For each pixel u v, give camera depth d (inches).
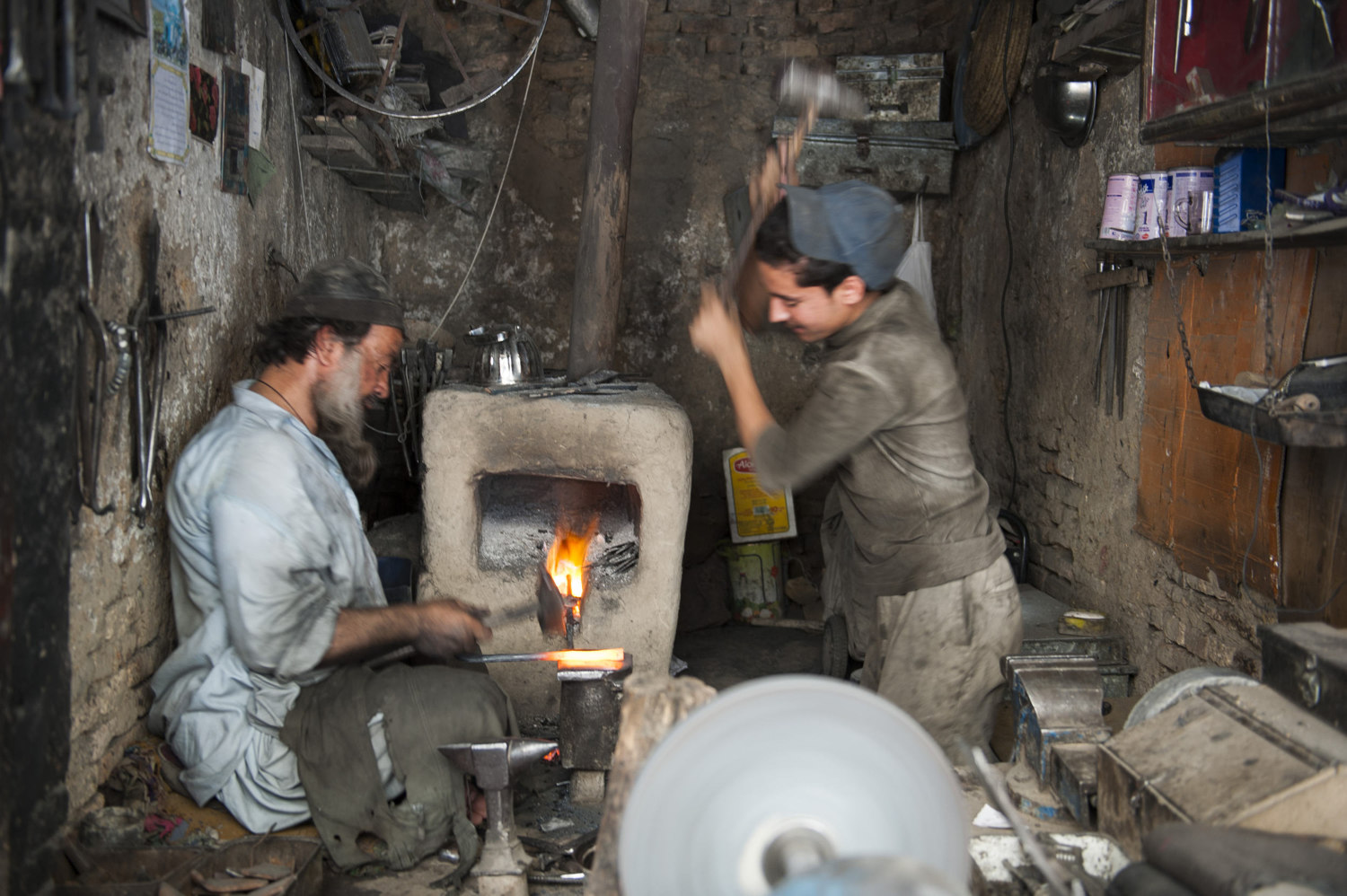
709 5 209.3
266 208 139.6
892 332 84.0
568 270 211.5
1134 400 138.8
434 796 96.7
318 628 95.8
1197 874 57.3
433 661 112.7
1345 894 52.7
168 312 104.7
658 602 131.4
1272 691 76.7
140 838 90.8
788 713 49.0
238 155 125.6
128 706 99.6
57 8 70.6
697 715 48.8
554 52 206.7
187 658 100.3
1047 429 169.3
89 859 85.3
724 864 48.1
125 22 90.6
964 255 208.2
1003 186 188.1
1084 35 128.8
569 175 209.2
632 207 211.9
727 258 213.3
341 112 160.6
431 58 198.1
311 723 97.9
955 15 203.2
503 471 129.2
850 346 84.4
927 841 49.3
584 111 207.6
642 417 128.0
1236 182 106.3
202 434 101.5
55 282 75.6
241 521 94.1
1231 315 114.2
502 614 116.0
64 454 77.4
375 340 109.8
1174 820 68.2
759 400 89.3
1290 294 103.2
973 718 95.1
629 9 153.9
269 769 97.4
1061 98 149.0
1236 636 113.2
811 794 48.5
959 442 88.6
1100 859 76.7
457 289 211.6
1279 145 99.8
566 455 128.8
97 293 86.4
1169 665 129.2
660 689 64.3
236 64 126.1
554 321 212.7
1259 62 86.6
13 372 70.1
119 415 94.7
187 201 109.7
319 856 90.9
